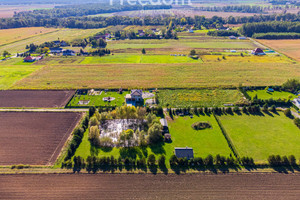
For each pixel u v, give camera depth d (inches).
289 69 4633.4
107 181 1993.1
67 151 2285.9
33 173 2070.6
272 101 3253.0
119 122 2839.6
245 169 2119.8
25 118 2962.6
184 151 2242.9
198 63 5073.8
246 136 2571.4
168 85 3941.9
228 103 3341.5
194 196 1847.9
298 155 2273.6
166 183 1973.4
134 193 1873.8
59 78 4284.0
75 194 1865.2
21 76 4389.8
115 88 3848.4
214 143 2468.0
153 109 3036.4
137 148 2393.0
